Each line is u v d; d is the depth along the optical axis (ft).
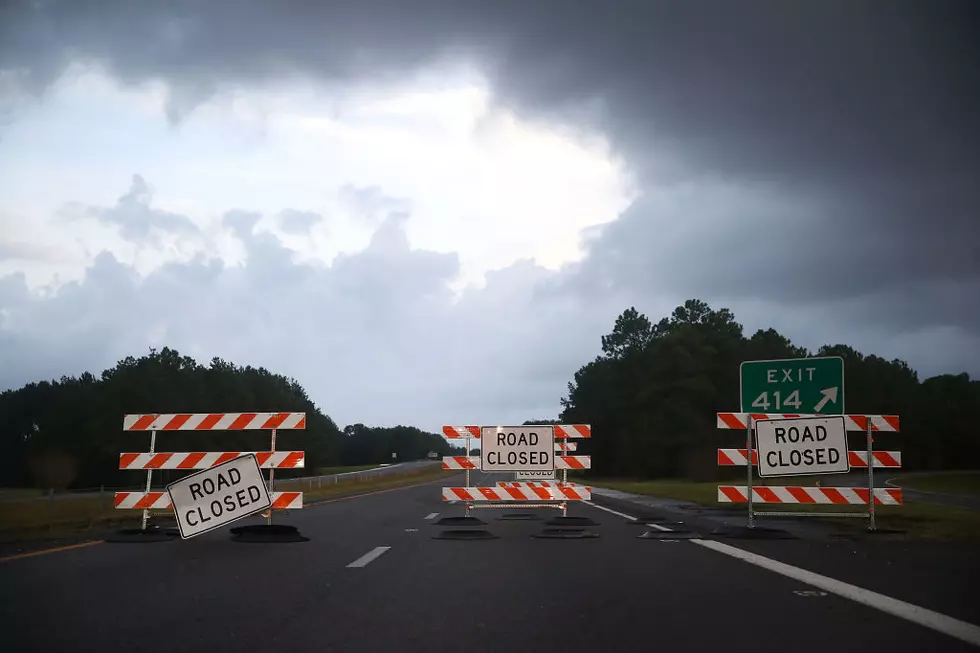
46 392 390.21
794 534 47.11
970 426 361.71
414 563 34.22
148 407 315.17
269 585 28.19
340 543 42.63
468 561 34.83
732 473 248.93
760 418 48.67
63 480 310.86
